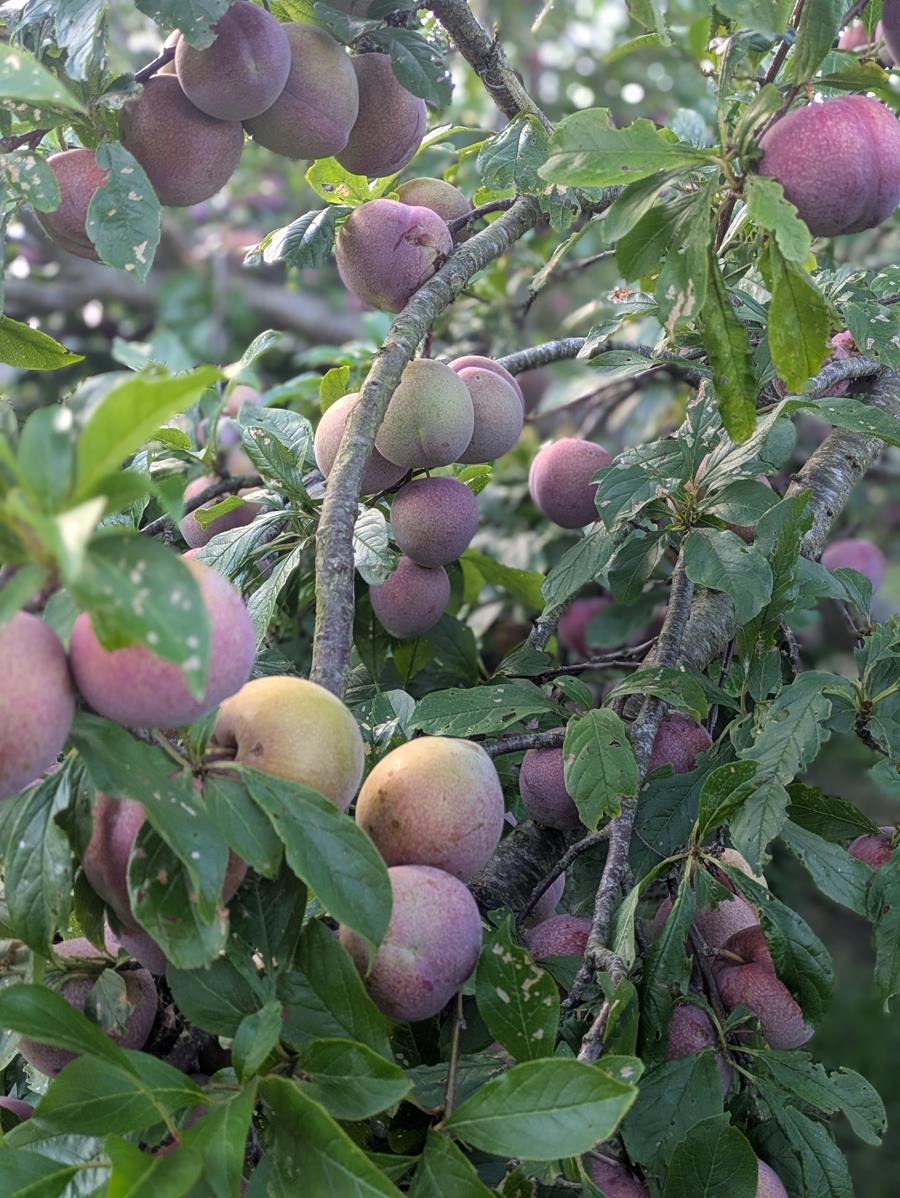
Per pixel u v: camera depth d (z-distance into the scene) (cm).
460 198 181
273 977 98
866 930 342
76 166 139
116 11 358
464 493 168
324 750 101
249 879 101
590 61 384
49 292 346
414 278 161
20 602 74
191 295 379
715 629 175
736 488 152
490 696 147
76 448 79
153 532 181
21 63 95
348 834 95
